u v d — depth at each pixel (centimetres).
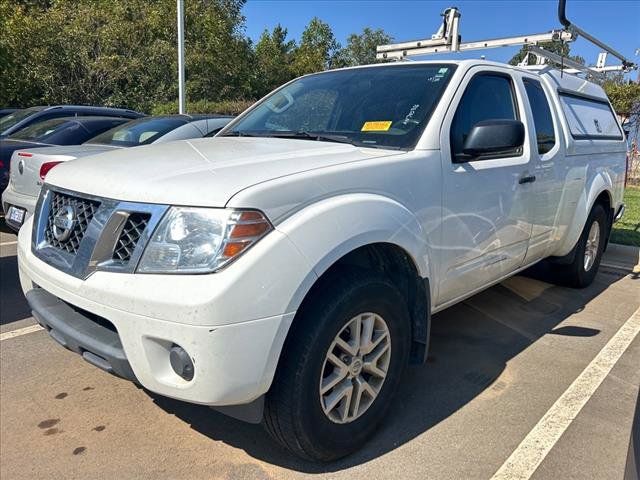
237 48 3023
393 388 281
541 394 327
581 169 464
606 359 375
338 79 383
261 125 374
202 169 242
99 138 669
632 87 1452
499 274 373
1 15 1997
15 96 2047
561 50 527
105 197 236
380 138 307
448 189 301
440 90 323
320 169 246
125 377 227
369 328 259
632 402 318
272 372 217
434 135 300
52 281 245
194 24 2758
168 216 216
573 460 264
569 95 480
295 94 392
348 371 252
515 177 359
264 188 219
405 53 509
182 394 213
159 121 674
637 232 779
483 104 349
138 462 258
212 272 206
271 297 210
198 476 249
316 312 231
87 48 2347
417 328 298
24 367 346
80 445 270
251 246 211
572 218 463
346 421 256
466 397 322
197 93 2784
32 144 693
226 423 291
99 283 222
